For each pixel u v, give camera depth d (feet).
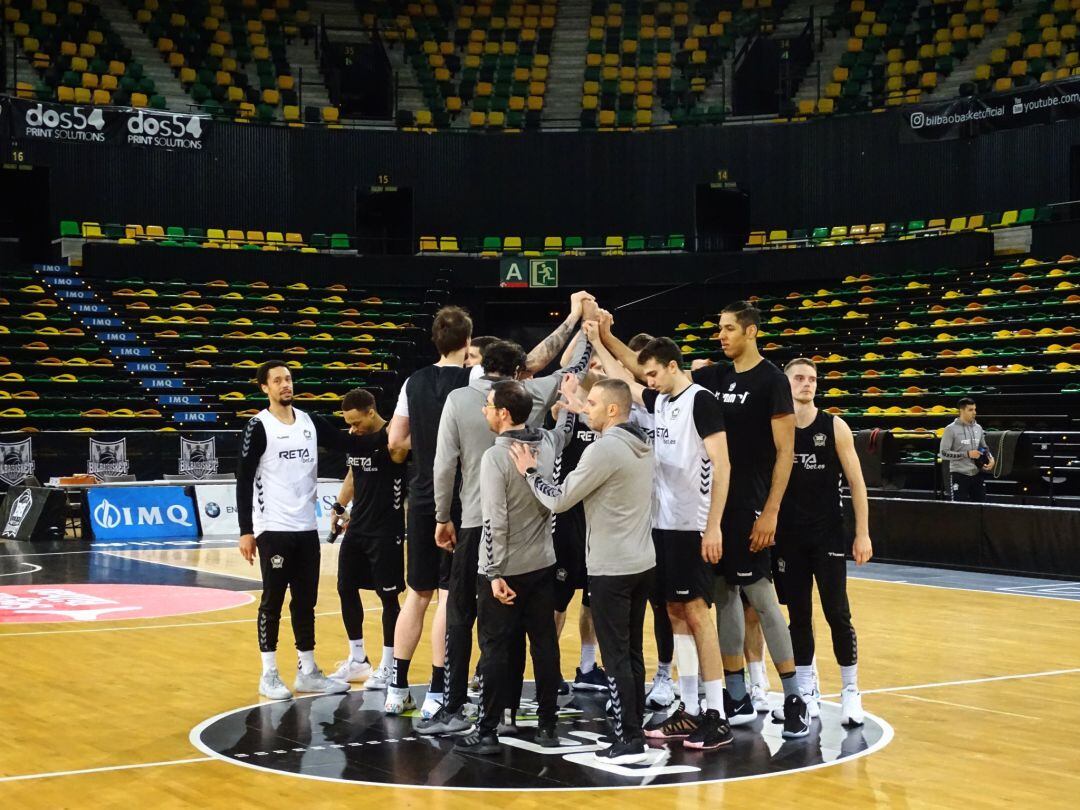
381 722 19.12
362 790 15.29
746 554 18.20
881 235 74.43
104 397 65.41
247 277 75.10
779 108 83.46
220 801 14.80
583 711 20.03
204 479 56.13
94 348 68.08
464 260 77.51
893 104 79.77
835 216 77.46
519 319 81.92
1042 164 71.56
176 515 54.34
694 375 19.76
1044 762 16.74
